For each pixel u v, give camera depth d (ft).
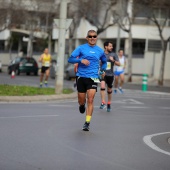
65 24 144.56
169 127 86.07
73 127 79.92
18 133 71.41
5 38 463.83
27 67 316.40
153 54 306.55
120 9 278.05
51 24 379.14
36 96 131.95
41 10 361.30
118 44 289.12
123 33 341.62
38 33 427.33
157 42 337.93
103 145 64.54
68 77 263.08
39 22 379.55
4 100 122.01
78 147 62.13
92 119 92.02
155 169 51.34
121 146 64.49
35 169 49.01
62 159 54.39
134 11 268.62
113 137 71.72
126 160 55.42
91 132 75.56
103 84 107.34
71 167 50.55
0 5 352.90
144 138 72.13
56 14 353.10
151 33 336.29
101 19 349.61
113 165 52.42
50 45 385.29
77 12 321.93
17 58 325.01
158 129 82.89
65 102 128.57
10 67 325.62
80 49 76.84
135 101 139.74
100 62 82.07
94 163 53.06
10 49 436.35
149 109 118.42
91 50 76.84
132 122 90.79
